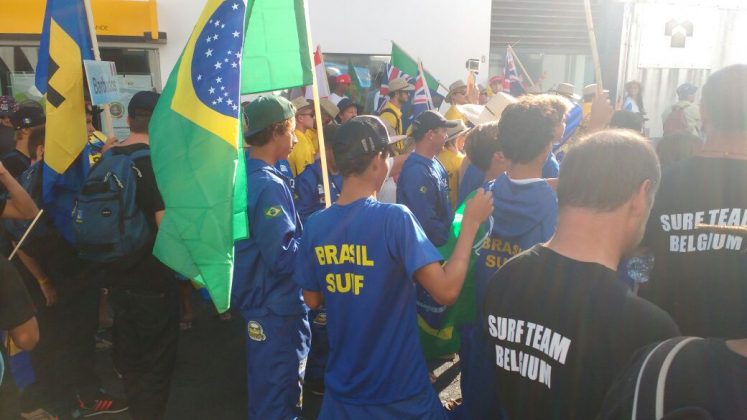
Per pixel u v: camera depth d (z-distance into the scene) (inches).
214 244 93.6
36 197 137.6
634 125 145.5
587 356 48.9
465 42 445.1
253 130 107.6
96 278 137.1
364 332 77.9
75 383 136.8
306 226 83.8
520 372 54.6
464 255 76.8
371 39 416.5
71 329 135.1
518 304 54.5
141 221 111.5
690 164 80.6
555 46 513.3
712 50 400.5
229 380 157.0
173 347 120.8
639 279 86.8
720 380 35.2
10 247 134.0
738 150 77.4
